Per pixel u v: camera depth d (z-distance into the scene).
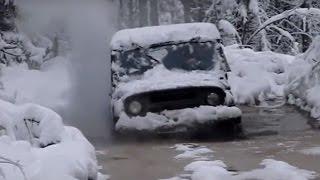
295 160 7.81
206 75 10.19
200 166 7.50
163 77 10.19
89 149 6.88
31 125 6.93
